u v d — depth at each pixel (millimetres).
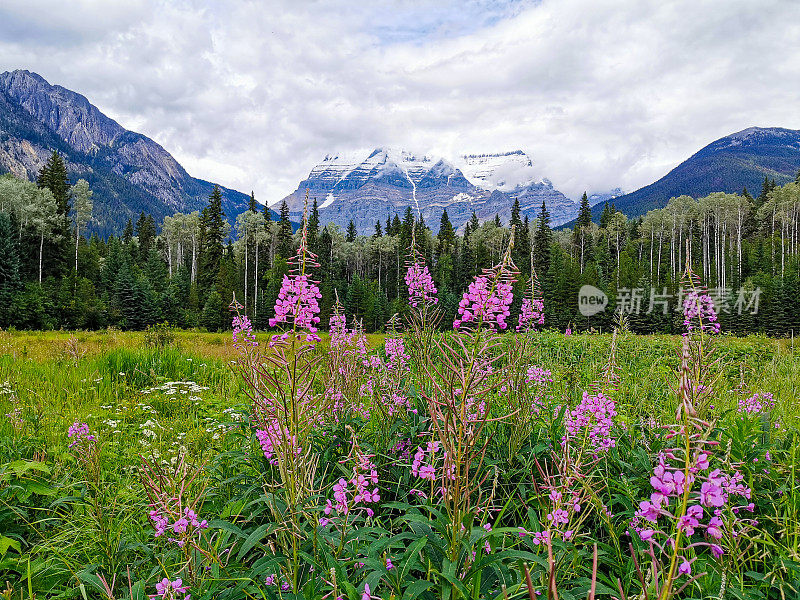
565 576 2744
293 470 2648
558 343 13750
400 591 2359
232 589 2508
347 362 4754
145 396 8883
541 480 3773
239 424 4633
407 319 5770
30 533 3836
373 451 3840
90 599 3119
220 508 3891
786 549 2930
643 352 12109
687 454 1644
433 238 109125
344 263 108188
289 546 2740
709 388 3562
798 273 58781
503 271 3158
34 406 6840
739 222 99250
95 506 3555
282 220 83062
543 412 4703
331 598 2408
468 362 2707
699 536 3105
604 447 3855
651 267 87250
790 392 7355
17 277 53188
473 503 3303
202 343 19031
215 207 71875
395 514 3762
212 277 70438
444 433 2504
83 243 76438
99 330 51281
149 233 103312
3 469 3826
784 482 3789
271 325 2840
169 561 3043
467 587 2344
